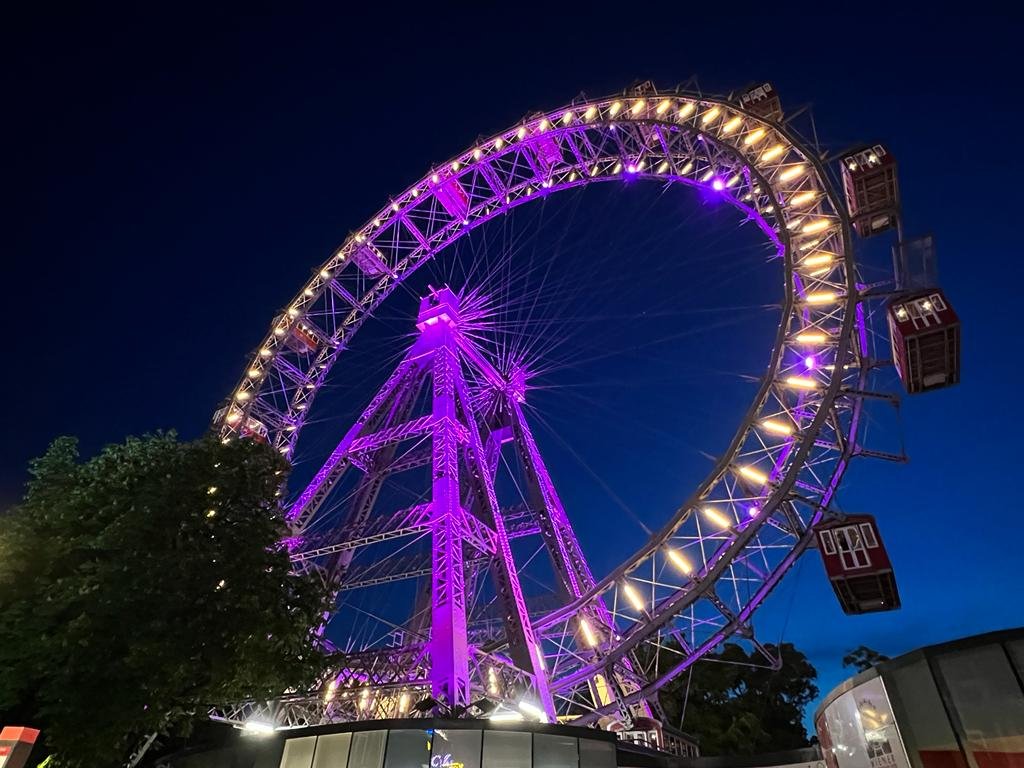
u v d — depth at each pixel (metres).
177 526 26.28
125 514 25.48
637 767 34.72
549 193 54.12
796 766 33.69
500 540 41.31
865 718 16.84
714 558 38.94
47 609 23.39
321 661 27.14
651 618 39.19
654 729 42.41
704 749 58.66
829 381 40.00
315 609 27.50
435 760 25.42
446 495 38.81
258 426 51.41
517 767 25.56
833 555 34.75
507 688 35.50
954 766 13.72
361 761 26.23
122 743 23.12
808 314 43.12
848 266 41.41
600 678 43.12
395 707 36.50
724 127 47.28
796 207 45.06
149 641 22.72
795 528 37.38
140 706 22.75
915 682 15.00
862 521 35.16
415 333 53.22
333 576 42.22
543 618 41.88
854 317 40.00
